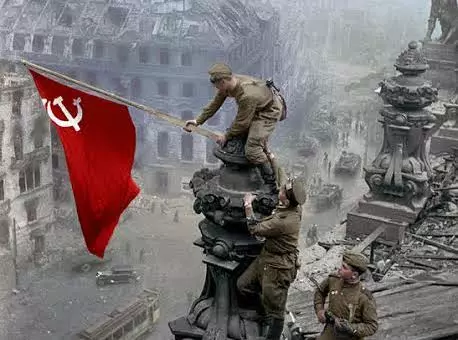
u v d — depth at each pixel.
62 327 39.66
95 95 7.46
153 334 40.09
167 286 44.75
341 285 6.47
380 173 14.09
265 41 72.25
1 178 45.03
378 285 10.93
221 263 6.59
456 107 20.56
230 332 6.73
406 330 8.90
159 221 55.25
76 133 7.56
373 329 6.40
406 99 13.46
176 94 60.88
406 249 13.45
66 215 54.47
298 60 98.94
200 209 6.63
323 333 6.80
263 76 72.56
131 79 61.00
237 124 6.15
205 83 60.19
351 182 61.88
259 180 6.56
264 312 6.85
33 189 48.31
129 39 60.22
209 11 59.84
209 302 7.03
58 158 56.59
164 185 61.97
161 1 60.38
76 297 43.19
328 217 53.62
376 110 81.62
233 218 6.39
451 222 14.55
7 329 39.06
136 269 46.72
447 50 26.56
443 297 10.12
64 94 7.54
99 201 7.62
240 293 6.74
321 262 13.34
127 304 40.16
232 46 60.06
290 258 6.28
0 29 62.38
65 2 62.44
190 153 61.62
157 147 61.88
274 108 6.16
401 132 13.73
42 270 46.47
